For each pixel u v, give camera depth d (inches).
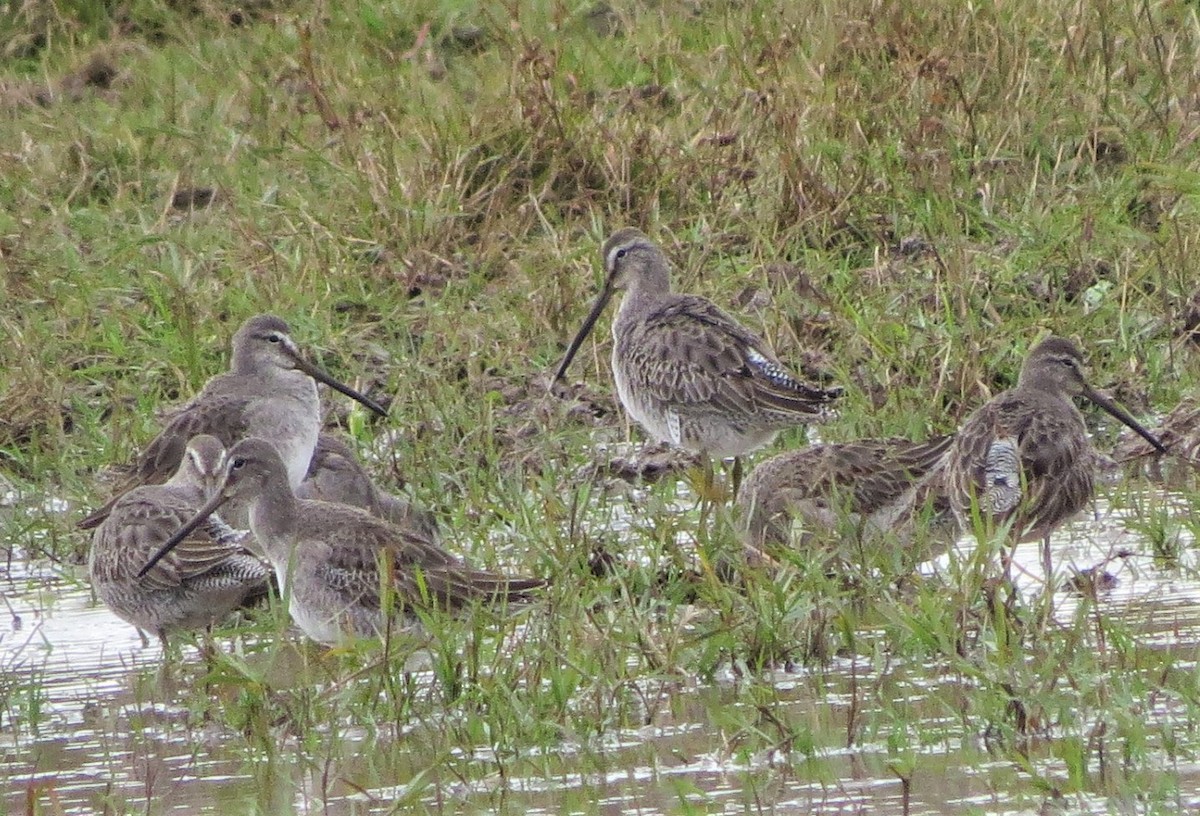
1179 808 346.3
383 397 635.5
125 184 754.8
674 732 401.1
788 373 564.7
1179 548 492.4
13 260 697.6
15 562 551.2
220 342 653.3
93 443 606.9
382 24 877.8
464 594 447.8
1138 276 628.4
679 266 673.0
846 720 399.2
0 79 871.7
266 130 782.5
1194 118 703.7
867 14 763.4
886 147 698.2
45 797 380.5
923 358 605.6
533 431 603.8
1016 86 719.7
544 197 709.3
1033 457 489.1
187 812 371.6
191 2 928.9
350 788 381.4
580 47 823.7
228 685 436.1
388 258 685.3
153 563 473.4
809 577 442.9
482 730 401.1
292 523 472.7
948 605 430.9
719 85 747.4
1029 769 359.6
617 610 449.1
